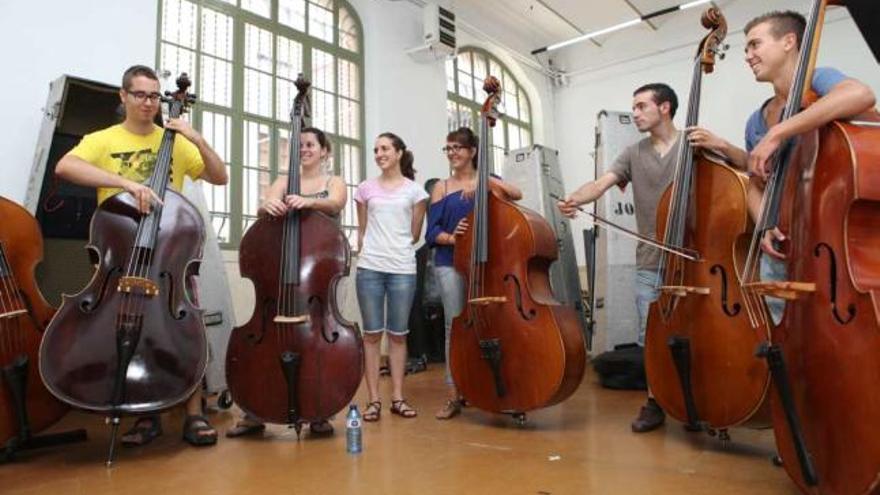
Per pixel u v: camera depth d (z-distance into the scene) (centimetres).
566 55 944
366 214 314
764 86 770
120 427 288
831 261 139
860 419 128
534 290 259
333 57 642
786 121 147
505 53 871
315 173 289
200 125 521
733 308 205
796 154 158
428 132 706
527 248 258
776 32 191
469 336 274
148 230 220
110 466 214
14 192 375
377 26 665
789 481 184
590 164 915
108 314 212
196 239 233
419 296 573
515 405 258
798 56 182
